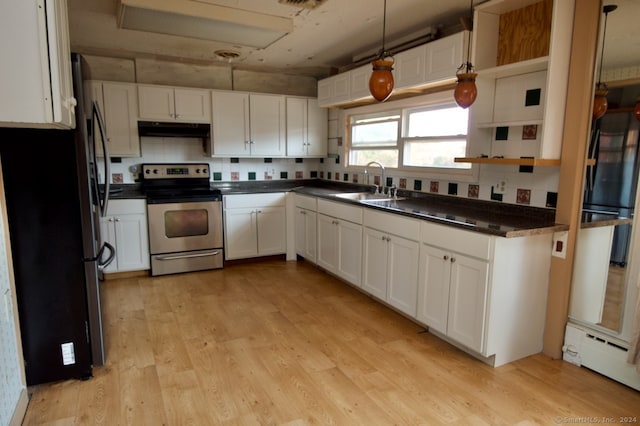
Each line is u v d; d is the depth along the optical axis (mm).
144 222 3980
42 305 2135
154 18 2793
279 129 4758
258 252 4543
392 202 3406
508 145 2756
